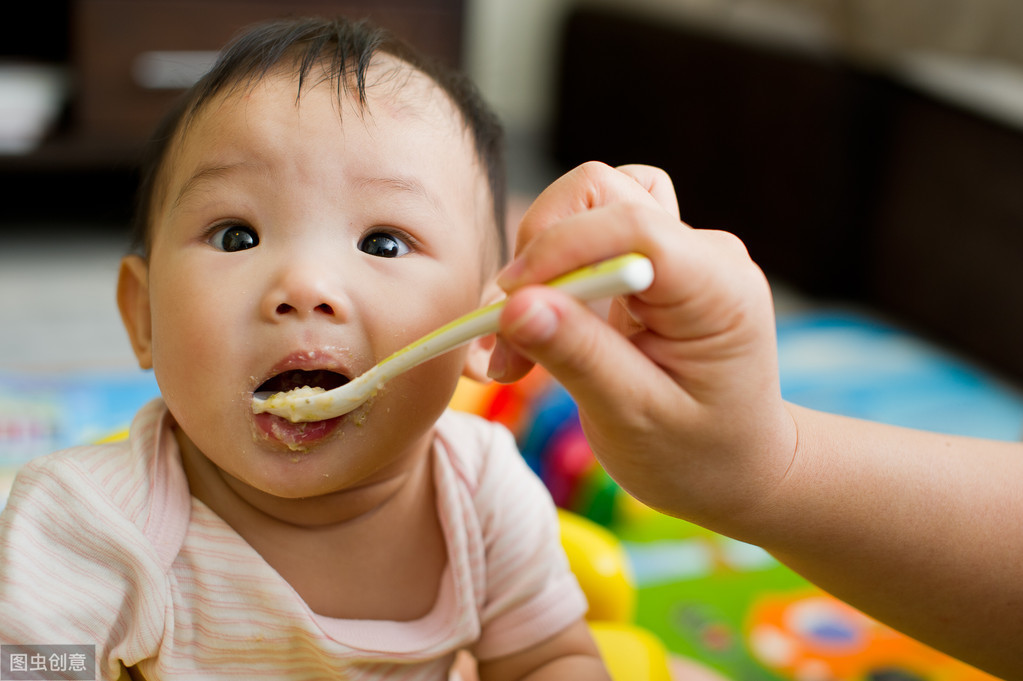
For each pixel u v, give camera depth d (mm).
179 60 2084
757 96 2205
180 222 554
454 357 566
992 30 2012
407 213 557
